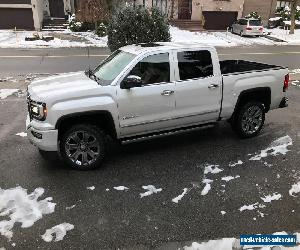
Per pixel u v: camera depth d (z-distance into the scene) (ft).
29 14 90.84
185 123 20.56
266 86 22.18
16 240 13.35
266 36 92.43
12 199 16.10
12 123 26.32
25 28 92.32
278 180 17.76
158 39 41.11
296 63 55.77
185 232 13.83
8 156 20.56
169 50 19.39
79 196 16.34
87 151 18.54
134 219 14.64
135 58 18.72
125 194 16.51
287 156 20.47
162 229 14.01
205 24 103.45
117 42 41.16
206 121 21.26
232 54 64.54
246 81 21.54
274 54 65.36
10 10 90.43
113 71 19.22
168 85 19.25
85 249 12.90
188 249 12.92
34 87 18.85
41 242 13.25
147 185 17.30
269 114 28.30
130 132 19.21
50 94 17.37
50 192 16.67
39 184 17.40
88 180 17.80
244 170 18.78
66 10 100.07
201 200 16.01
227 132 24.34
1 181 17.67
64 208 15.39
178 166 19.24
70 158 18.44
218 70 20.67
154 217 14.78
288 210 15.23
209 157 20.34
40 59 57.21
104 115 18.33
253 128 23.06
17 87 38.06
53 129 17.37
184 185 17.29
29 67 50.55
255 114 22.72
